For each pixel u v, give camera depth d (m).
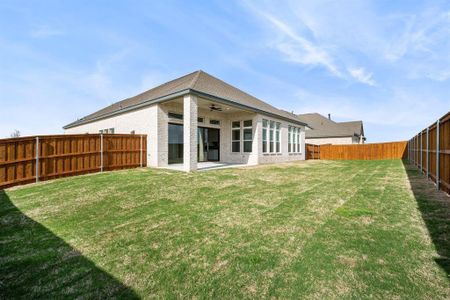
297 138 19.36
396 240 3.03
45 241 3.15
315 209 4.45
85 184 6.92
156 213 4.27
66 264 2.57
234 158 14.49
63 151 8.54
